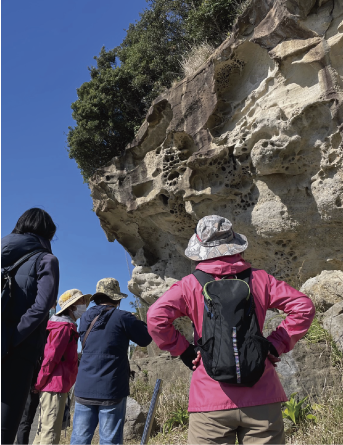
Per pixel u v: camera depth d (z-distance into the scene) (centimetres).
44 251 256
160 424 479
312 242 590
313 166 557
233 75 669
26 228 265
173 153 733
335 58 521
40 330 245
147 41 1305
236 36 635
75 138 1347
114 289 347
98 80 1352
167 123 771
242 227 647
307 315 192
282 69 578
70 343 387
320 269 601
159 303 200
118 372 308
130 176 827
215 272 201
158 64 1239
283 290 199
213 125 682
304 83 561
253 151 578
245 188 639
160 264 885
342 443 297
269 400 179
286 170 576
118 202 869
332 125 525
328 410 341
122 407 307
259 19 609
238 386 179
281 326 198
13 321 233
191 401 191
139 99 1319
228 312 180
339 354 397
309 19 541
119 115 1335
